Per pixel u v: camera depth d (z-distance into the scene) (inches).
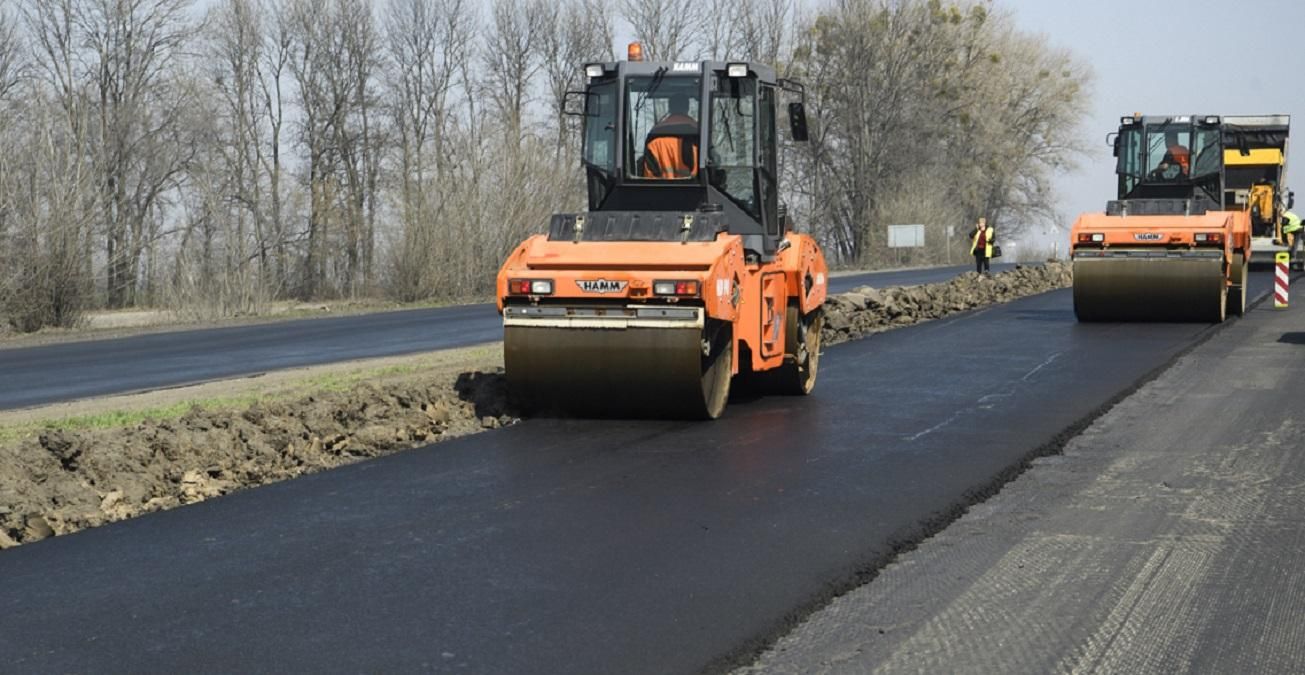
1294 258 1486.2
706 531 285.1
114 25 2026.3
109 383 611.5
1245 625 218.5
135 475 342.6
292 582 247.9
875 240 2500.0
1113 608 228.1
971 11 3011.8
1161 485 330.3
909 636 214.1
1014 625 219.5
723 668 198.7
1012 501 314.3
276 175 2156.7
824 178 2746.1
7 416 485.1
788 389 502.0
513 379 433.1
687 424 434.6
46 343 911.7
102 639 215.5
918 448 382.9
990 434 405.1
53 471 341.4
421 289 1441.9
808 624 220.8
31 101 1285.7
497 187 1525.6
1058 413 445.4
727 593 237.6
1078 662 201.2
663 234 440.1
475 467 361.4
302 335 903.1
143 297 1448.1
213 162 2001.7
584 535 282.7
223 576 252.8
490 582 246.4
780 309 491.2
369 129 2321.6
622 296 419.5
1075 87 3228.3
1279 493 319.6
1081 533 282.2
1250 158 1487.5
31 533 287.9
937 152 2815.0
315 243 1920.5
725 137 490.6
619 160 491.5
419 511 307.7
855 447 386.6
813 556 263.1
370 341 831.7
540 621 222.1
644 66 491.8
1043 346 669.9
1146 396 490.3
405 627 219.6
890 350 662.5
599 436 411.2
